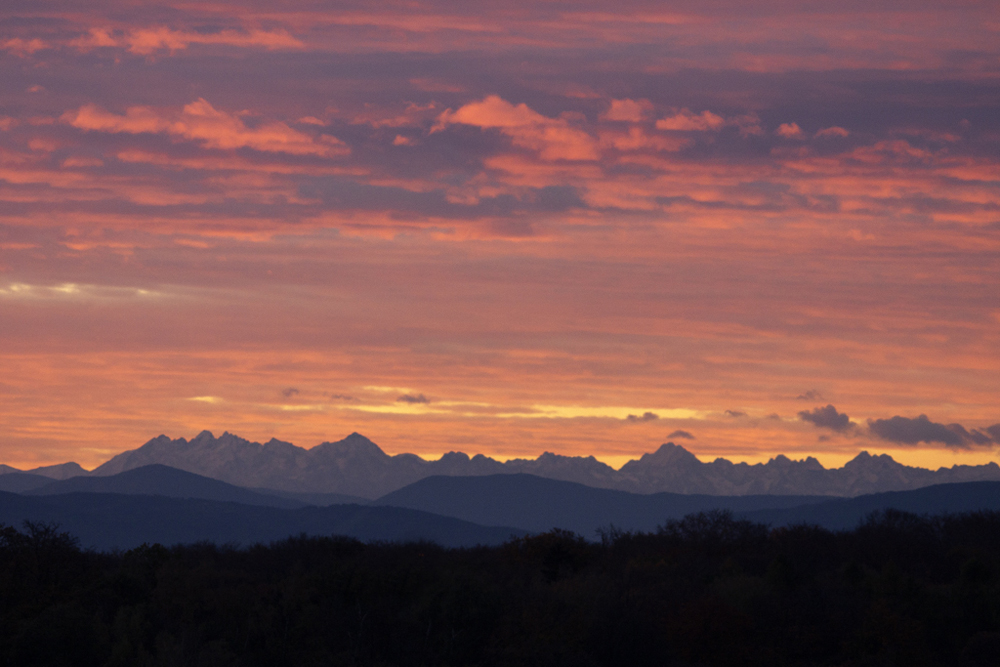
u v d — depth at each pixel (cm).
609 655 7956
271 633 7869
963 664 8006
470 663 7744
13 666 7325
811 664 8075
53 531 9225
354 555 10775
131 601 8612
